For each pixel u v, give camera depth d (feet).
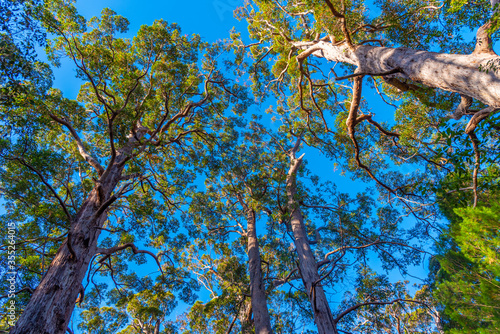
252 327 48.49
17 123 28.86
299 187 48.08
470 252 23.00
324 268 44.52
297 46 39.42
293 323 52.80
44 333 22.11
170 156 55.21
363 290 46.50
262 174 52.44
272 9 40.04
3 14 21.76
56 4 34.40
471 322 21.49
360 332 51.57
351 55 29.37
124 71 36.22
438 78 18.15
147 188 51.49
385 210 44.09
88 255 29.01
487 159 17.90
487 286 20.85
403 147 40.65
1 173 33.68
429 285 38.81
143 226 44.62
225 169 50.37
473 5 25.31
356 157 35.91
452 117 26.81
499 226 20.54
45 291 24.39
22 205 40.40
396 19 30.04
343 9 25.55
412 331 58.29
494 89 14.32
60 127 45.37
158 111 41.98
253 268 45.29
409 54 21.48
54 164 34.78
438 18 27.66
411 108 34.53
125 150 41.45
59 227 42.14
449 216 33.71
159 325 59.82
